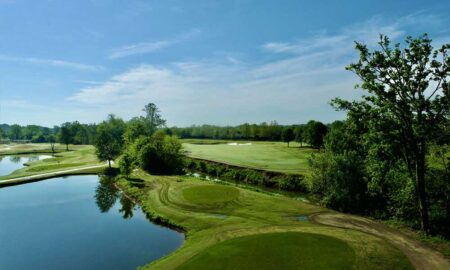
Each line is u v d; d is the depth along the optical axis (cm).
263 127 14900
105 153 7006
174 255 2275
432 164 2997
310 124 8550
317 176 3744
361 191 3362
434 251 2172
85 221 3350
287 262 2028
